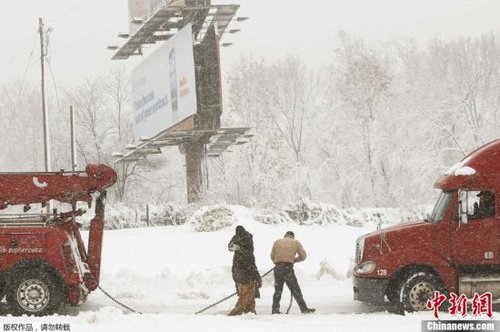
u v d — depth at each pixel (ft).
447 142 297.33
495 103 329.93
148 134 311.06
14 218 85.92
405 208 212.02
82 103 416.67
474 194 82.64
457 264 81.71
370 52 411.13
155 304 94.84
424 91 352.08
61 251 81.25
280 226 189.67
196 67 265.13
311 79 433.48
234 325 71.46
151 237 179.01
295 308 90.22
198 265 137.59
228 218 189.16
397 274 81.87
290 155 392.06
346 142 315.99
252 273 82.53
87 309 91.86
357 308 88.99
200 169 273.13
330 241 161.58
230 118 443.32
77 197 88.02
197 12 272.92
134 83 332.19
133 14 309.42
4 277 80.43
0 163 511.40
